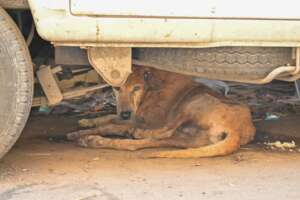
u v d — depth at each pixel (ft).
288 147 12.50
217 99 12.39
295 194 10.47
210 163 11.60
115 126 12.99
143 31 10.36
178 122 12.57
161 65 11.19
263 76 11.11
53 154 11.88
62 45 10.43
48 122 13.84
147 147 12.32
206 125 12.23
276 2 10.50
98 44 10.43
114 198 10.25
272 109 14.80
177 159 11.77
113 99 15.12
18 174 10.94
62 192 10.39
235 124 12.17
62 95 11.41
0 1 10.55
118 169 11.27
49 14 10.18
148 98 13.02
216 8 10.40
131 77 12.87
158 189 10.56
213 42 10.58
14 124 10.49
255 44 10.67
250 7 10.46
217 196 10.38
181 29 10.41
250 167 11.44
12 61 10.43
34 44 12.19
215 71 11.11
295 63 10.98
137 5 10.27
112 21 10.27
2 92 10.44
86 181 10.77
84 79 12.11
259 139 12.94
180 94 12.96
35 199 10.18
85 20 10.23
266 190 10.59
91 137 12.34
